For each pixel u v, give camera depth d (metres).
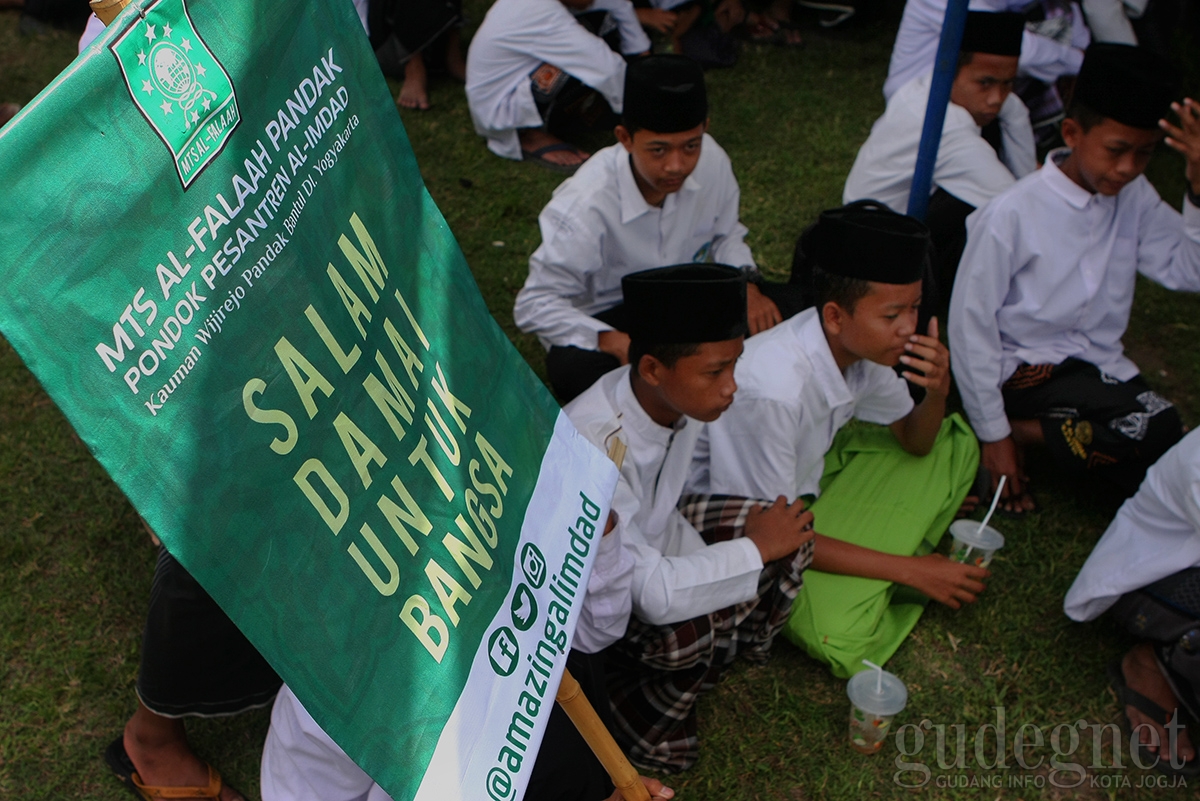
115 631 2.78
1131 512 2.74
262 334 1.05
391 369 1.26
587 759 2.10
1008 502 3.29
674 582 2.30
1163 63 2.84
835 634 2.70
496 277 4.19
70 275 0.84
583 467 1.61
